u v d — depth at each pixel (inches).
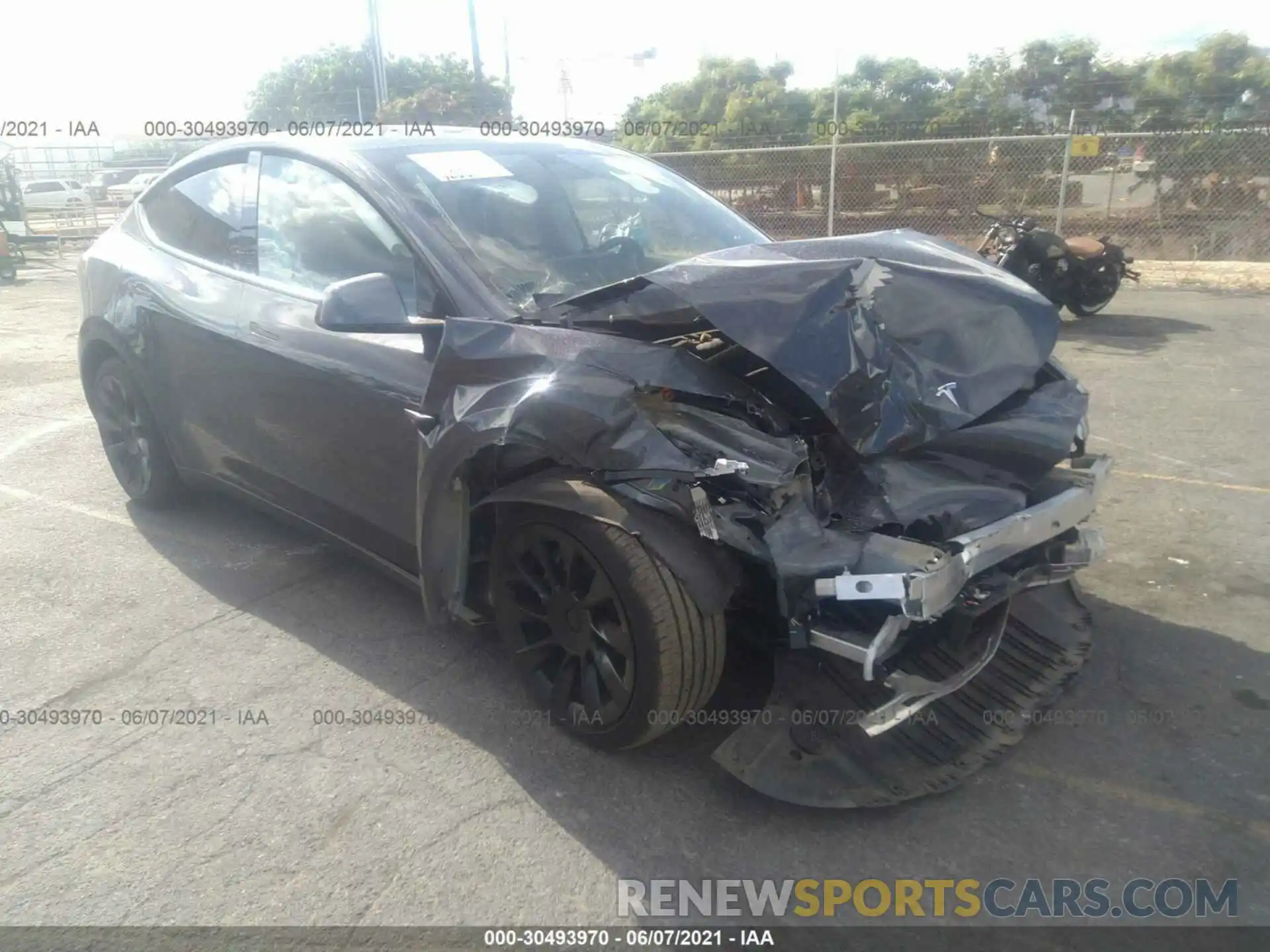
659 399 110.8
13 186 737.0
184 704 133.3
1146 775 116.3
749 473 102.4
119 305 179.5
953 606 109.0
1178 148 558.3
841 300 116.1
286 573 171.3
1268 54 671.1
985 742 118.1
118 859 105.7
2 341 380.5
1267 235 541.6
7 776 119.0
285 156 159.2
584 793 115.2
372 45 805.2
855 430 109.7
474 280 129.6
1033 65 701.3
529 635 127.1
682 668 108.7
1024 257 385.7
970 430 114.8
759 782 108.5
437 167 149.3
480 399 115.0
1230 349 329.1
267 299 153.2
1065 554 125.0
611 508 107.1
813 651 112.0
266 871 104.0
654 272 120.9
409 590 158.6
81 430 256.1
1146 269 496.4
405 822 111.0
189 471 179.8
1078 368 307.3
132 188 804.6
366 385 133.8
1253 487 202.5
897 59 729.6
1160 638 145.3
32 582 168.1
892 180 603.2
